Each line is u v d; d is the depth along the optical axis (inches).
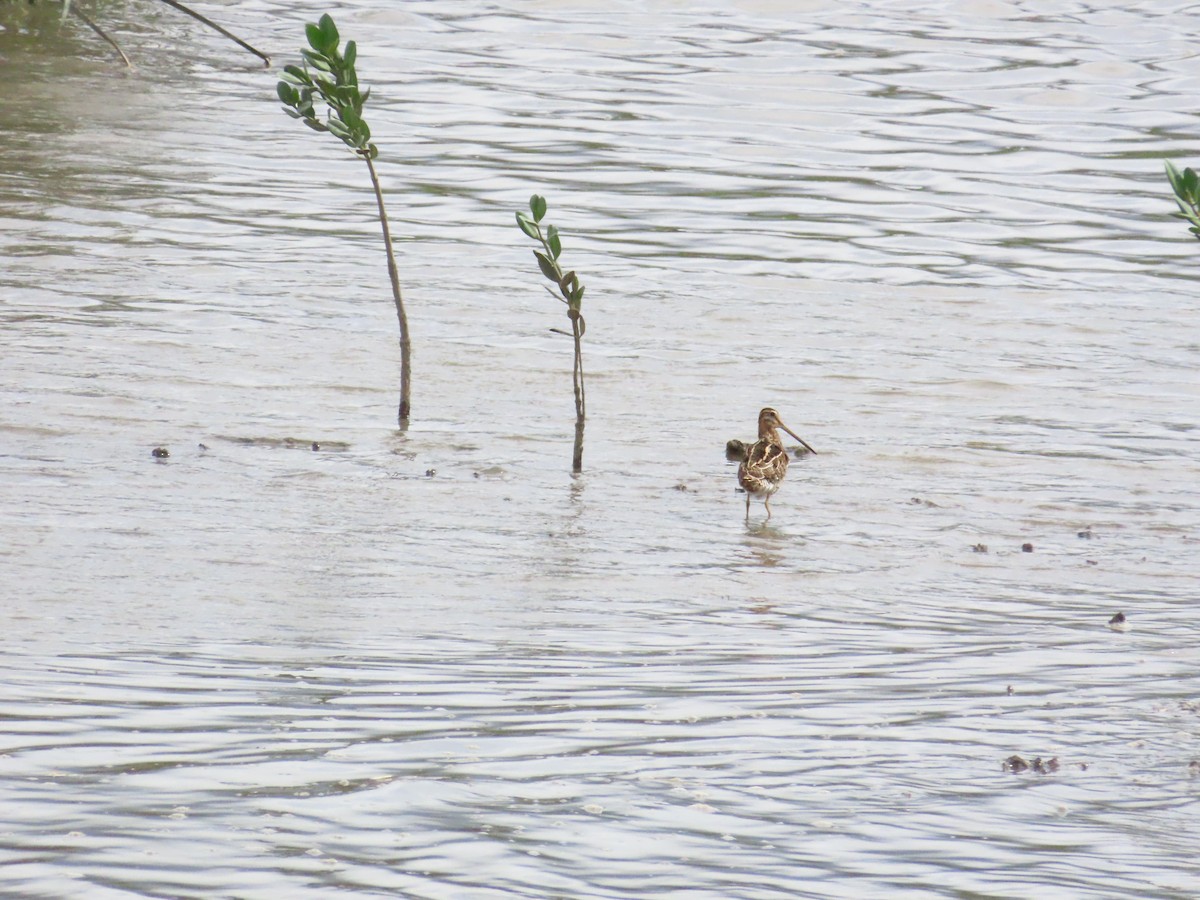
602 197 1670.8
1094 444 1008.2
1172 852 402.6
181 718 491.5
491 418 1002.7
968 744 490.9
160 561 703.1
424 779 441.4
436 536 775.7
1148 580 761.0
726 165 1834.4
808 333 1235.9
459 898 357.7
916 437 1005.8
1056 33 2581.2
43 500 786.2
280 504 810.8
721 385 1098.1
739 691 551.5
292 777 438.6
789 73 2294.5
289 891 357.1
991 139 2005.4
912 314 1302.9
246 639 599.5
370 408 1007.6
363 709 513.7
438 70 2222.0
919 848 401.4
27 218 1397.6
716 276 1393.9
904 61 2388.0
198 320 1166.3
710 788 442.6
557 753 470.6
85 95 1895.9
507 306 1264.8
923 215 1659.7
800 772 459.8
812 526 832.9
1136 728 509.7
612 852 391.2
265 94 1985.7
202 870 367.2
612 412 1029.2
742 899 365.1
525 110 2041.1
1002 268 1466.5
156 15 2388.0
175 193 1531.7
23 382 994.7
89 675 537.0
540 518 818.8
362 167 1712.6
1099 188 1797.5
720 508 856.9
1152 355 1214.9
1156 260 1513.3
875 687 561.0
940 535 827.4
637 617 665.6
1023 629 666.2
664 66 2306.8
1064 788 450.0
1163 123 2107.5
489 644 612.1
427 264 1375.5
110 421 935.7
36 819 396.2
